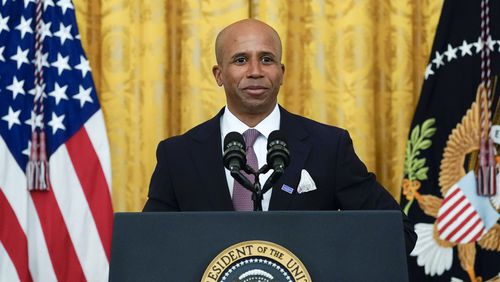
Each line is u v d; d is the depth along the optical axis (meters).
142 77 9.45
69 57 9.10
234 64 6.05
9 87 8.84
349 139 6.25
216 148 6.08
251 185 4.64
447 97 9.07
